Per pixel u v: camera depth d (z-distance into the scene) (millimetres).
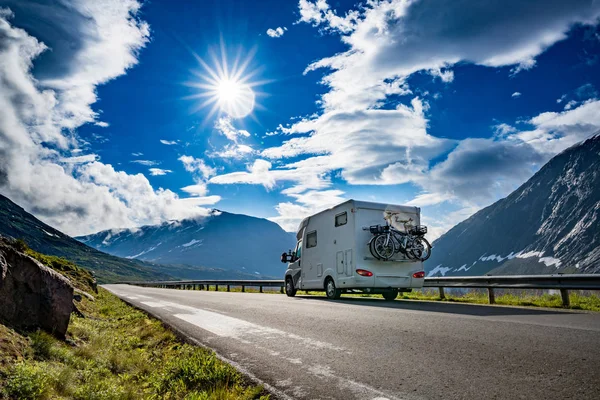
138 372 5160
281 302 13203
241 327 7574
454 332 6020
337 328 6930
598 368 3824
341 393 3592
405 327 6699
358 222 13633
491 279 12086
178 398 4020
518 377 3676
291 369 4473
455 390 3434
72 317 8047
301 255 17453
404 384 3689
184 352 5609
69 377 4098
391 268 13625
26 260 5262
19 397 3344
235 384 4121
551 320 7016
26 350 4453
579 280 9773
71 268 19031
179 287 50844
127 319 10203
